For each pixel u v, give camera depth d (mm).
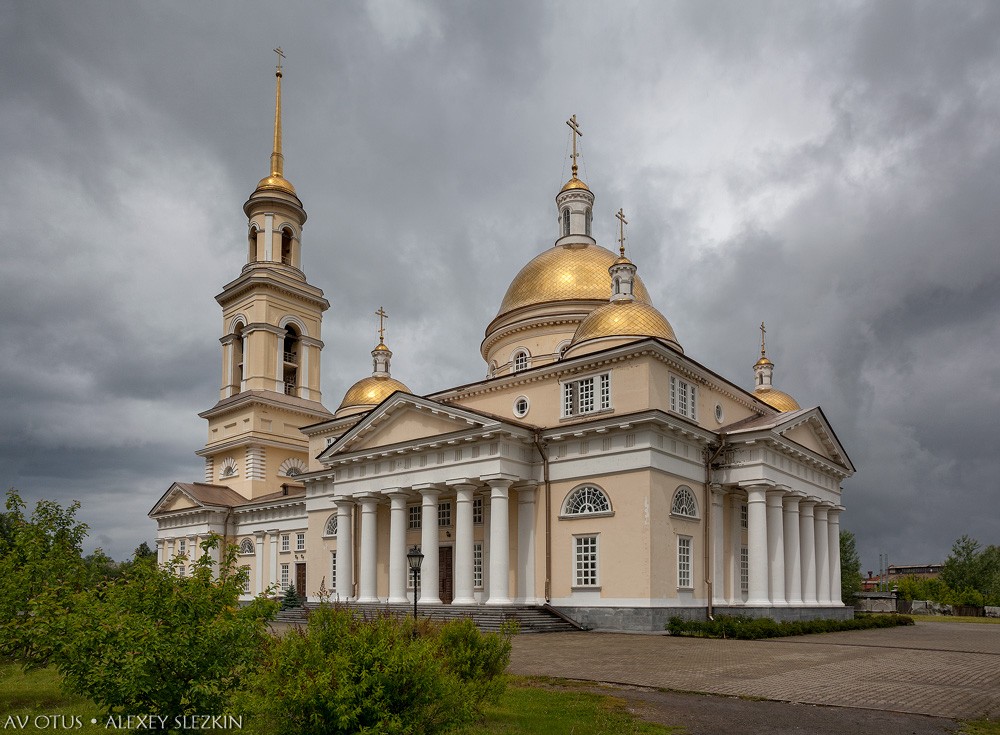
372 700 9617
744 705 15375
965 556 86250
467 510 37500
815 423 43562
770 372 53938
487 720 13531
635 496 34344
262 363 64250
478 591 39219
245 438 62594
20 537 16281
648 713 14438
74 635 10375
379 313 57594
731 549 39406
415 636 13422
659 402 36688
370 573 41844
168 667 10172
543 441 37531
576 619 34969
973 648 27312
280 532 58031
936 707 15180
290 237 68875
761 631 31656
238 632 10523
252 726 10039
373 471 42250
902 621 45438
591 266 48281
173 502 65938
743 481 37812
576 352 40188
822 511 45344
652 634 32062
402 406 41156
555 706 14938
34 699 16062
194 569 11320
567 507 36531
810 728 13227
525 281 49125
